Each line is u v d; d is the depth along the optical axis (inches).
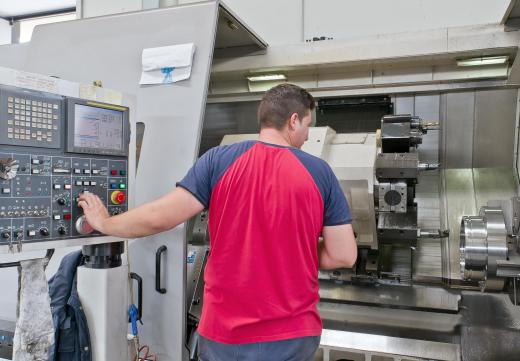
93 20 89.1
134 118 58.4
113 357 55.7
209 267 49.4
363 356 80.8
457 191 109.5
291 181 46.6
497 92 107.1
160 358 74.0
